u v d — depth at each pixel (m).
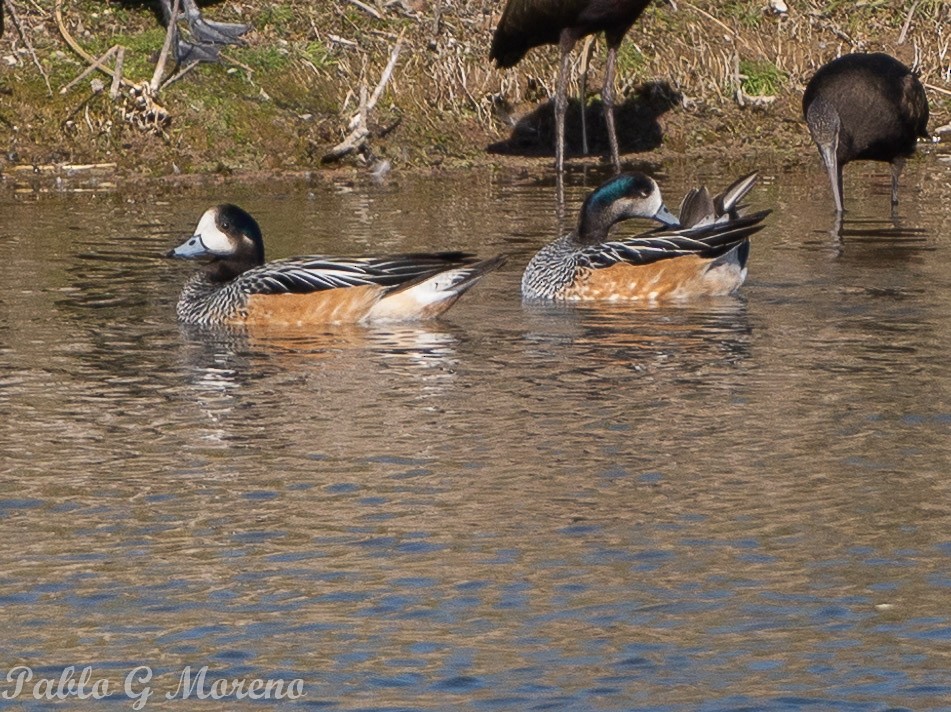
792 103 27.50
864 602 8.85
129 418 12.05
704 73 27.33
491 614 8.75
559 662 8.23
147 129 23.34
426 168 24.14
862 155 21.05
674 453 11.19
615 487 10.55
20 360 13.62
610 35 23.88
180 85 23.95
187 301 15.22
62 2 25.00
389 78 24.98
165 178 22.77
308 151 23.84
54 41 24.39
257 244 15.56
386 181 23.12
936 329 14.50
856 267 17.23
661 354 13.77
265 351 13.97
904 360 13.47
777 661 8.23
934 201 21.61
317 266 15.02
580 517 10.05
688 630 8.56
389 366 13.46
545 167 24.39
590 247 16.16
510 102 25.83
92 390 12.75
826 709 7.77
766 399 12.42
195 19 24.62
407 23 26.42
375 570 9.30
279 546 9.64
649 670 8.16
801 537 9.71
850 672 8.12
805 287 16.31
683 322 14.96
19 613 8.80
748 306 15.57
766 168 24.48
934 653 8.30
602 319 15.12
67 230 19.16
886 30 29.09
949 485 10.52
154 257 17.75
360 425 11.84
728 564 9.35
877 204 21.41
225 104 23.84
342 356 13.80
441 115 25.33
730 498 10.34
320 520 10.04
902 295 15.87
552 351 13.91
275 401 12.46
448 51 25.97
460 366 13.45
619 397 12.50
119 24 24.92
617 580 9.15
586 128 25.84
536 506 10.23
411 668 8.20
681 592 8.99
